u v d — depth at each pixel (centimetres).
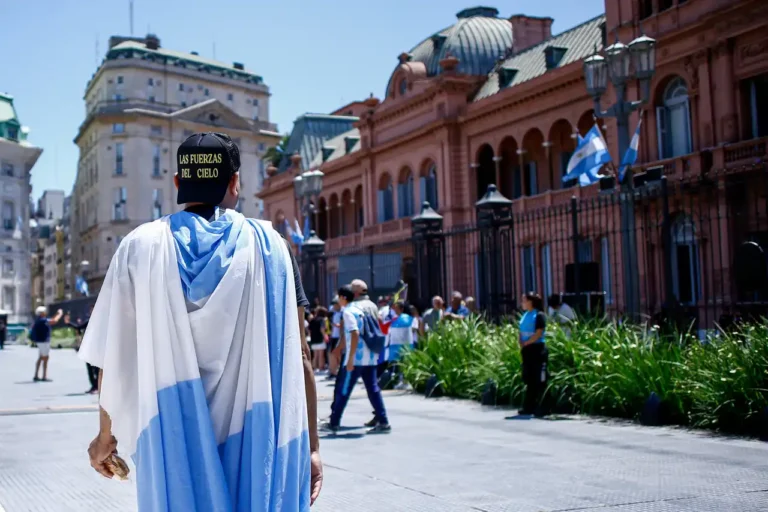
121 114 7500
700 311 2144
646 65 1236
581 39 3080
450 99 3484
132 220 7519
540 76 2969
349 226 4559
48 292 12512
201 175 241
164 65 8050
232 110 8400
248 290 231
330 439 923
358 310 988
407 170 3872
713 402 912
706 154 2205
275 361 231
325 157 4878
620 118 1261
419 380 1461
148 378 219
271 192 5328
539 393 1119
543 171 3183
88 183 8188
